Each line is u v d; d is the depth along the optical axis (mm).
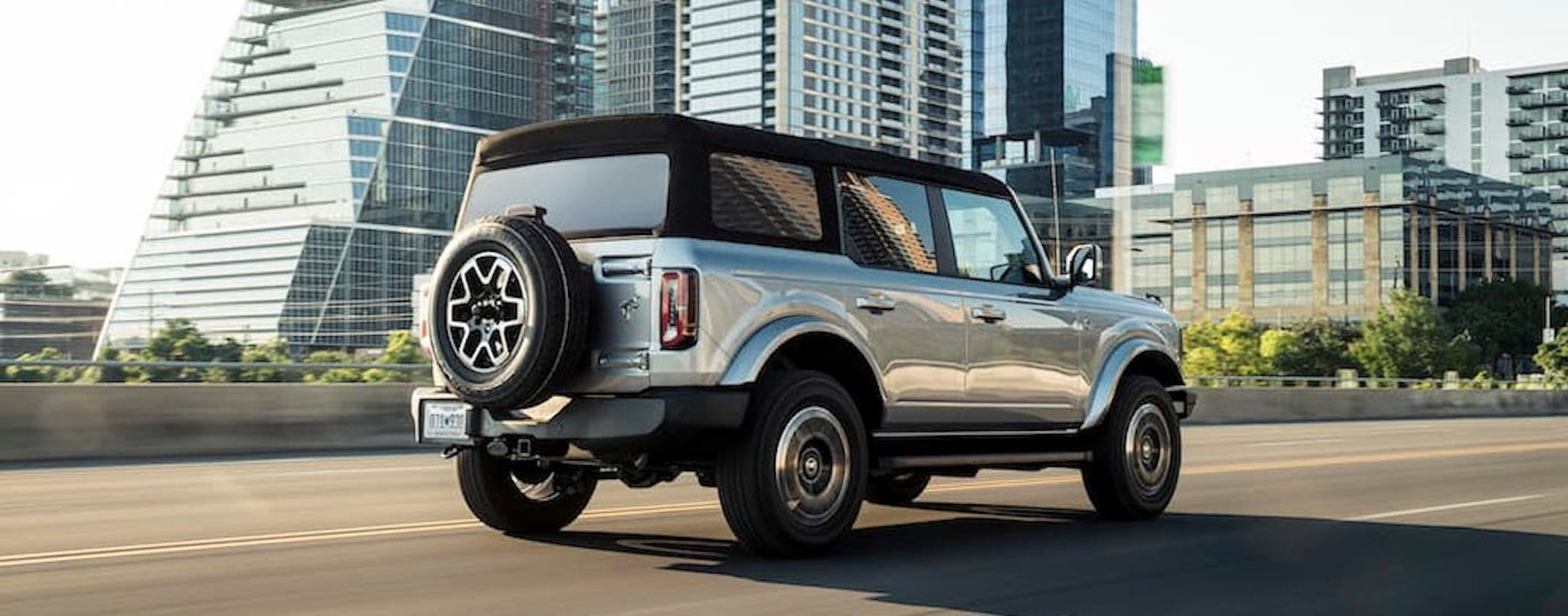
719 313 7562
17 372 35031
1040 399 9531
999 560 8070
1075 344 9820
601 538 8852
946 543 8836
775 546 7785
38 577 7266
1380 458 17828
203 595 6750
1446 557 8430
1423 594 7148
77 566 7625
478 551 8266
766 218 7961
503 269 7562
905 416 8578
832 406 7941
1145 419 10234
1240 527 9859
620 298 7582
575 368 7621
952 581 7316
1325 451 19938
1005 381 9250
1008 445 9438
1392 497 12211
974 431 9102
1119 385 10211
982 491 12445
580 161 8031
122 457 17641
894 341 8453
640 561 7883
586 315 7543
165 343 138625
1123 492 10039
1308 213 176875
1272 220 179750
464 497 8914
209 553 8148
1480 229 184250
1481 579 7641
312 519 9992
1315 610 6672
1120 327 10242
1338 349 144000
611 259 7641
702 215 7676
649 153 7805
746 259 7738
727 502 7723
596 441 7469
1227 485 13477
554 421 7566
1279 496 12344
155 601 6562
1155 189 199250
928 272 8844
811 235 8156
